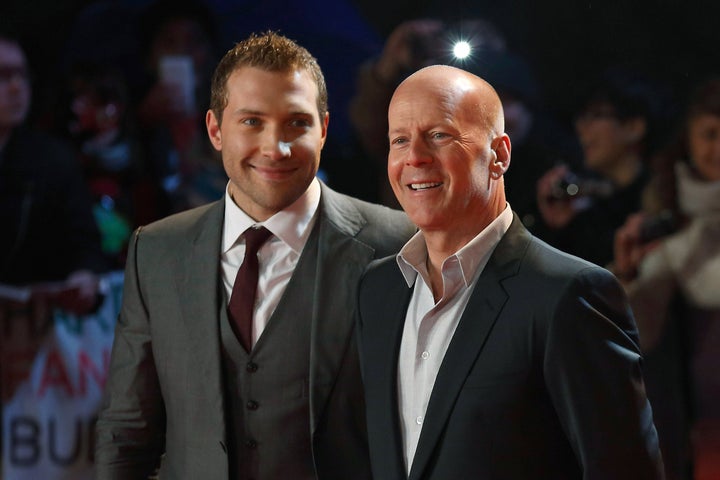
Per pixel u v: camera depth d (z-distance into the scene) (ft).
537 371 14.47
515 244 15.34
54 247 33.86
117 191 34.50
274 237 18.11
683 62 33.04
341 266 17.93
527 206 32.91
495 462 14.37
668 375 31.63
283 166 17.29
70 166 34.17
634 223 32.04
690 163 31.83
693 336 31.50
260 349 17.54
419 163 14.92
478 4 34.45
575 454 14.51
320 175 34.96
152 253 18.80
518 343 14.52
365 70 34.99
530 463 14.42
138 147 34.94
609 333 14.25
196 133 35.32
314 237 18.22
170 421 18.38
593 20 33.76
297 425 17.46
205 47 35.68
